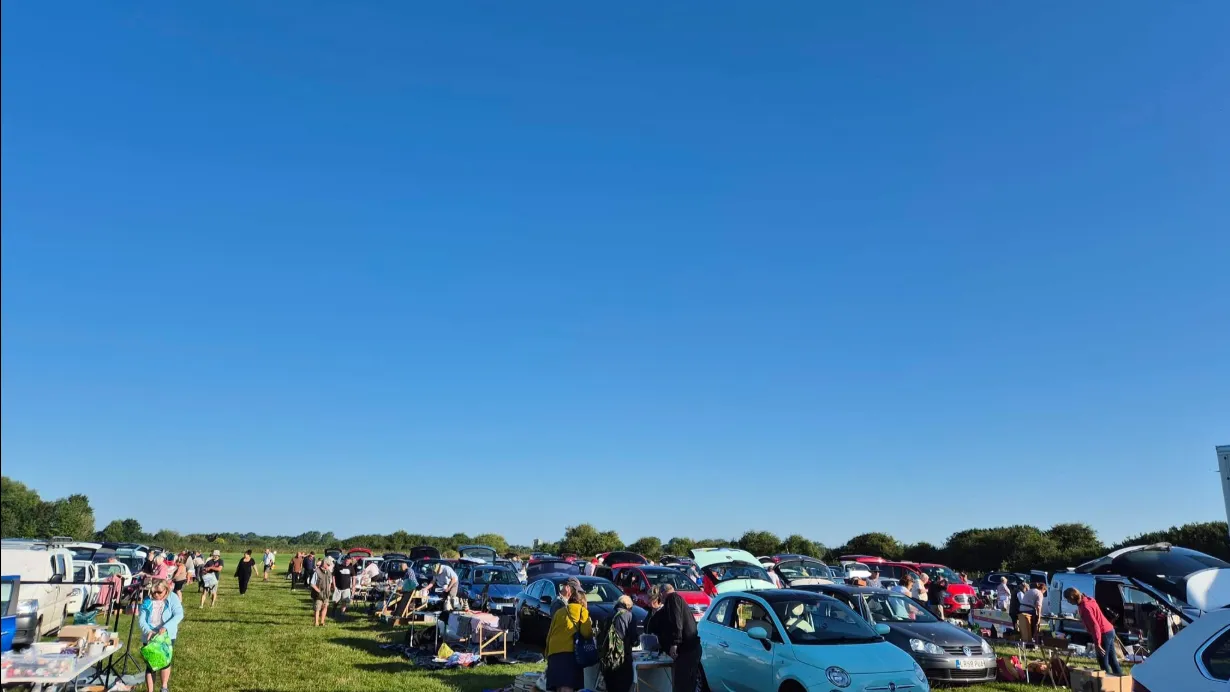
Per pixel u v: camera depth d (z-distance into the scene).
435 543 85.94
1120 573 16.97
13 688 9.05
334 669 13.80
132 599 13.24
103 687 10.73
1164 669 6.34
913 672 9.57
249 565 29.69
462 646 15.02
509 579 21.61
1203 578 15.86
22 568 17.69
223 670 13.45
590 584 16.03
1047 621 18.81
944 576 31.27
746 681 10.34
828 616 10.68
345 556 38.00
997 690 12.81
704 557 20.89
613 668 9.43
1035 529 53.72
